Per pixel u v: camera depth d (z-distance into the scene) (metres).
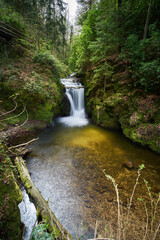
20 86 6.49
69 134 6.65
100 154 4.75
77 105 10.88
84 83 11.24
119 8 6.95
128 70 6.68
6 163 1.79
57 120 8.96
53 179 3.44
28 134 5.89
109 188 3.15
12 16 8.06
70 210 2.58
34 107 6.96
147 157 4.53
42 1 12.30
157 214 2.43
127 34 7.46
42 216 1.96
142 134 5.24
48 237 1.38
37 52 8.60
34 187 2.64
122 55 6.37
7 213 1.50
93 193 3.00
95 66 9.02
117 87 7.30
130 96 6.38
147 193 2.95
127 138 6.17
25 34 8.53
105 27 6.37
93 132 7.03
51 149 5.02
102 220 2.37
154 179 3.42
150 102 5.27
